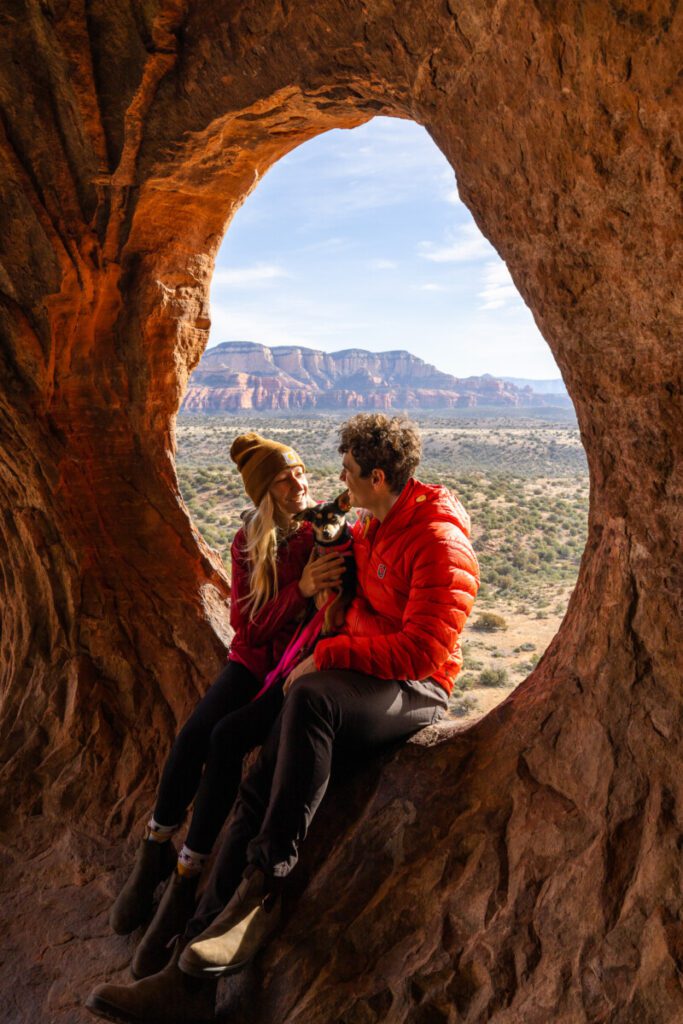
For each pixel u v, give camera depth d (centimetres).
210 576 434
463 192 223
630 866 191
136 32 281
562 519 3562
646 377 191
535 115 187
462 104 207
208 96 287
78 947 274
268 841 212
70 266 368
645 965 174
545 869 208
